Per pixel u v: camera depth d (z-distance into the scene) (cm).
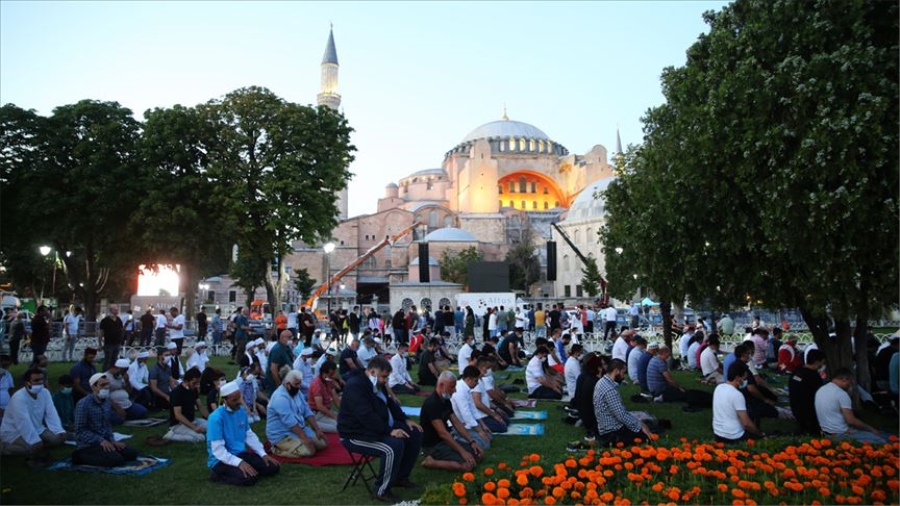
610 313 2803
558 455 866
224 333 2788
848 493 646
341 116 3506
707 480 708
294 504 686
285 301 6294
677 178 1141
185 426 994
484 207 9944
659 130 1553
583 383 992
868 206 834
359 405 728
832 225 859
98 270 3597
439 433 816
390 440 711
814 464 722
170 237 2920
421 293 5500
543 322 3244
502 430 1039
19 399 884
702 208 1105
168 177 3050
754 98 972
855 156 845
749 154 970
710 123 1036
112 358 1767
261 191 3112
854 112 853
